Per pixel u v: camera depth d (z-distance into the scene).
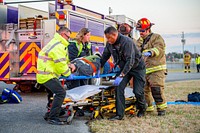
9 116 6.55
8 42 9.75
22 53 9.77
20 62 9.80
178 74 23.80
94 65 6.79
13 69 9.75
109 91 6.44
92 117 6.01
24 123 5.92
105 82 12.28
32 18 9.82
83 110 6.25
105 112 6.16
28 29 9.71
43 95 9.86
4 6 10.39
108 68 7.20
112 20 12.59
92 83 9.98
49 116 5.91
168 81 15.57
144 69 6.14
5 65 9.62
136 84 6.11
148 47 6.44
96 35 11.23
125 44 5.79
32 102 8.41
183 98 8.80
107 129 5.29
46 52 5.75
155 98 6.38
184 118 6.12
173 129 5.30
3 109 7.34
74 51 7.50
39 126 5.69
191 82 14.34
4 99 8.16
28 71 9.73
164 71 6.41
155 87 6.33
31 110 7.23
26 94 10.08
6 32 10.09
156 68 6.32
